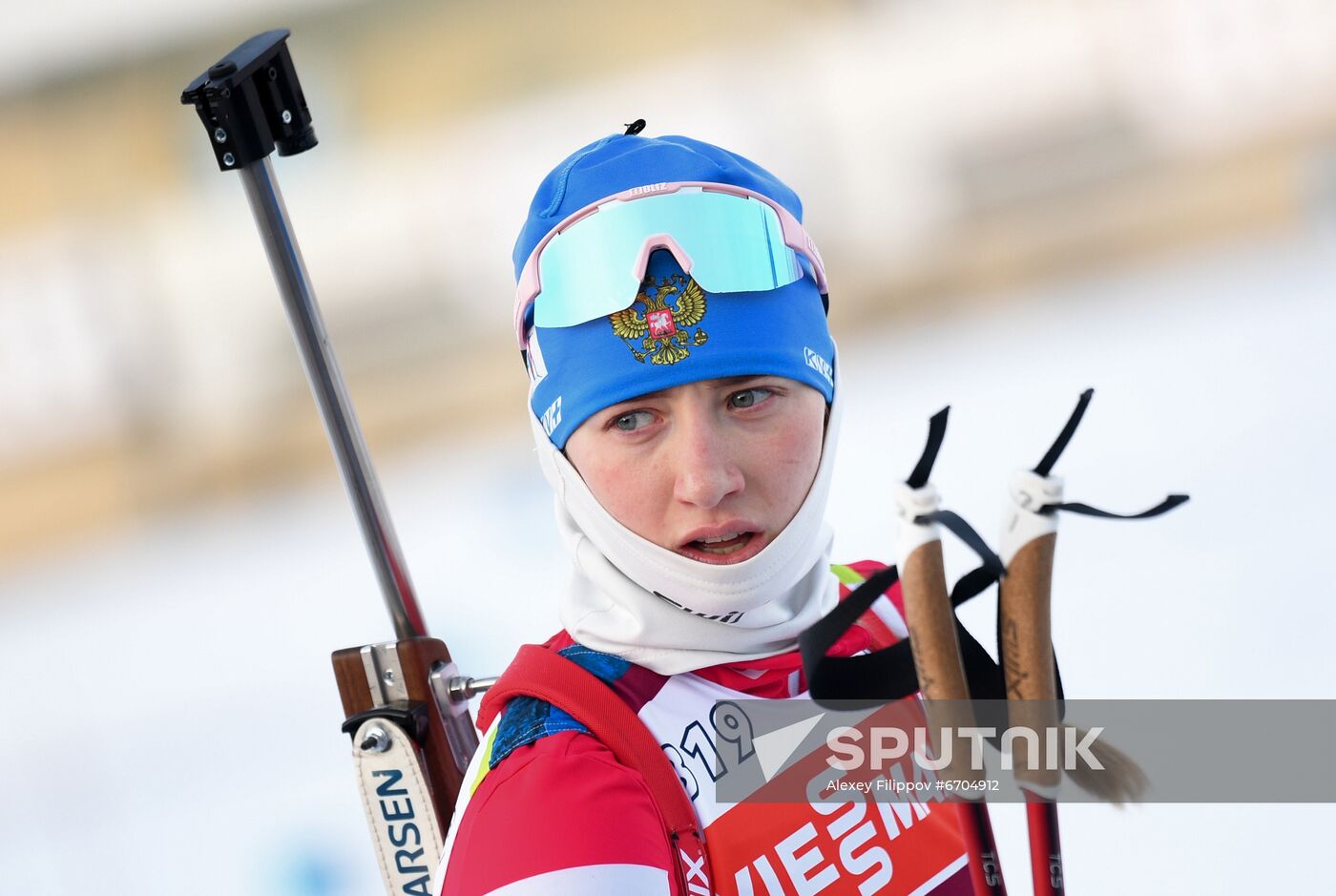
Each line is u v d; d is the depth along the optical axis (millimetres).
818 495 4125
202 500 30844
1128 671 11812
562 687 3896
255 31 34312
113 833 15500
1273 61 30688
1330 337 20828
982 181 31641
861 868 4066
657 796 3795
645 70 33219
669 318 3879
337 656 4836
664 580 3979
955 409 21031
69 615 24203
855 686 3852
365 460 4938
